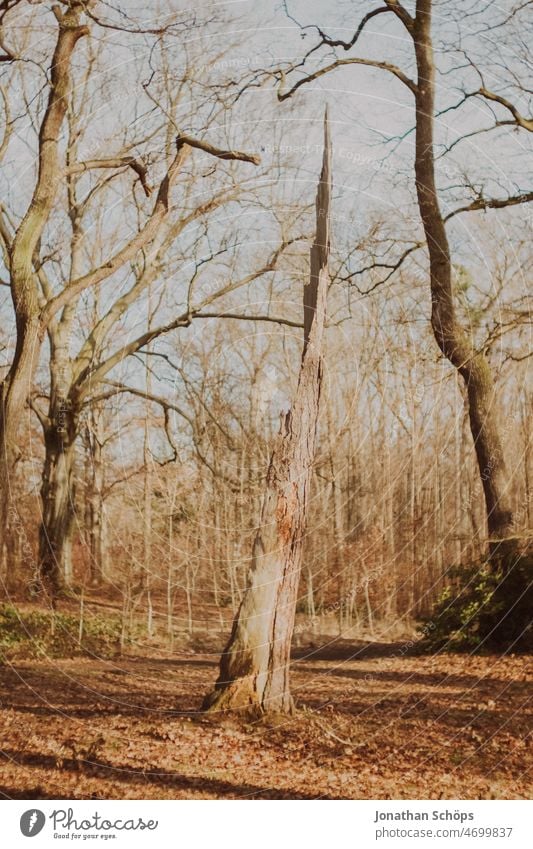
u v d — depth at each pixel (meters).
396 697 10.02
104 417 24.25
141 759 7.44
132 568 19.91
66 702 9.69
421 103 14.65
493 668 11.34
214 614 19.36
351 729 8.43
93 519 22.91
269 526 8.62
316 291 8.78
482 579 13.30
